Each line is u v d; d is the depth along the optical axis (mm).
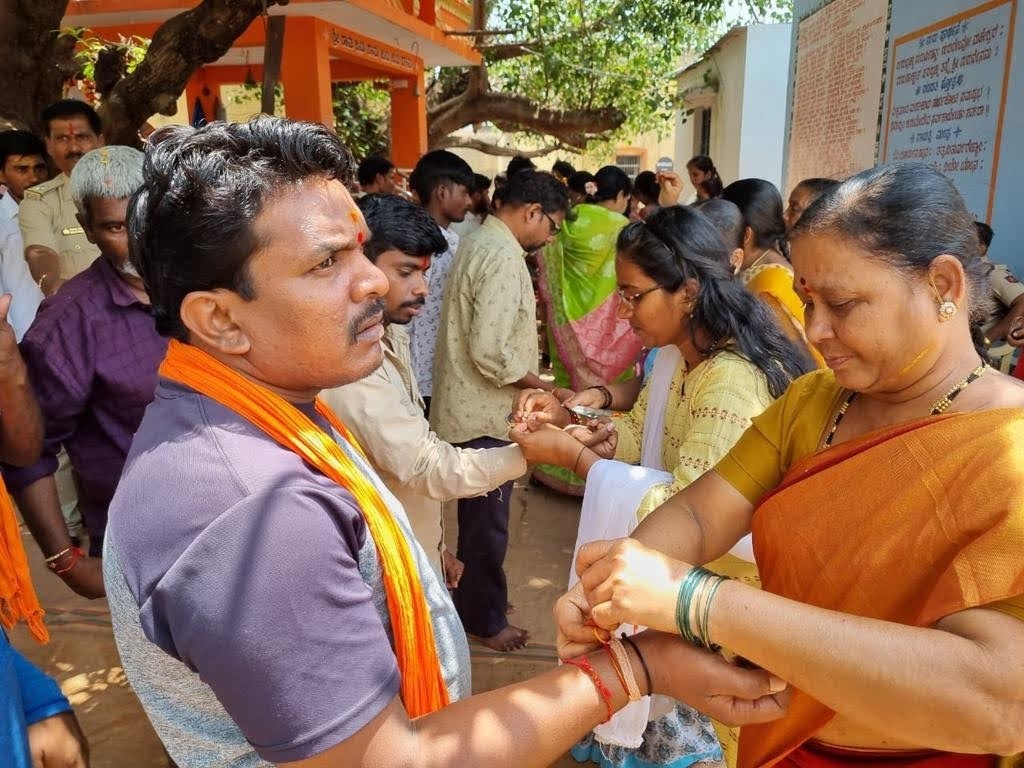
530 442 2047
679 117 15250
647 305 1985
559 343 4656
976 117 4418
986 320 1120
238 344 990
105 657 3113
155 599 859
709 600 954
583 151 13117
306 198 938
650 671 1038
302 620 849
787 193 8023
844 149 6391
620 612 997
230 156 920
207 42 4598
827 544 1087
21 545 1672
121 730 2723
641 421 2406
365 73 9266
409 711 1059
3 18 4602
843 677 876
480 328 3113
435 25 8594
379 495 1085
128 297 2135
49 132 3781
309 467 996
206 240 911
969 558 904
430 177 4504
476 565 3156
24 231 3732
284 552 857
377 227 1990
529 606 3625
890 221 965
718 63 11742
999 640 855
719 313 1907
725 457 1377
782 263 3303
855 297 994
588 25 10977
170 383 1021
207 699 971
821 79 6945
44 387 2059
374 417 1871
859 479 1060
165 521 879
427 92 12227
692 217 1965
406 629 1046
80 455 2197
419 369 4055
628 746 2012
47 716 1190
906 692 850
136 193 971
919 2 5070
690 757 2309
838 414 1214
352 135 12117
